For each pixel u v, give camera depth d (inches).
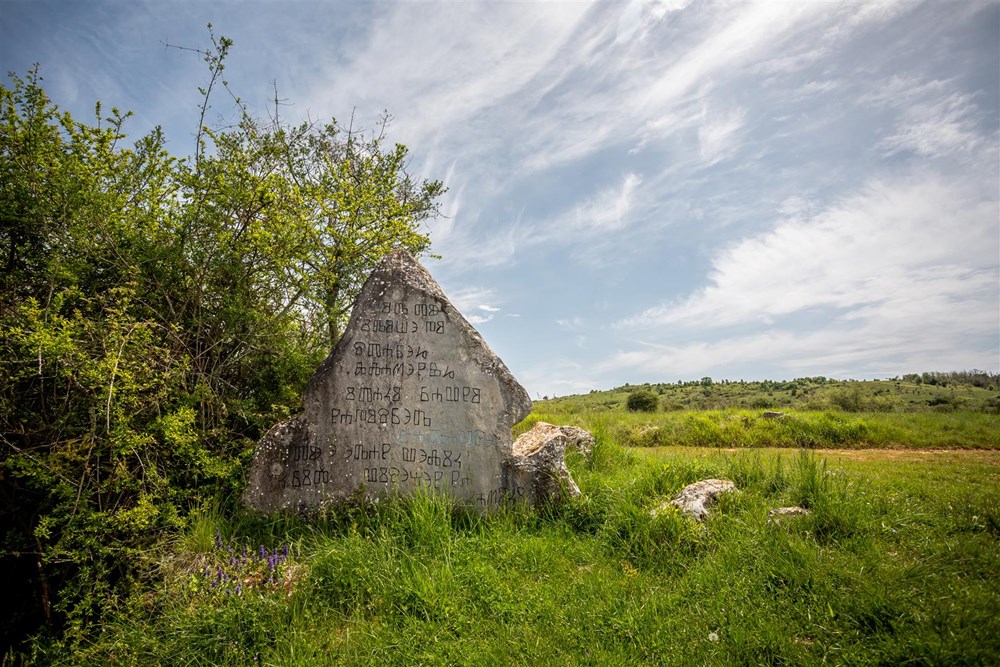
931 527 200.7
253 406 269.3
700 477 273.9
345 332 250.7
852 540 183.8
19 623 186.9
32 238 220.5
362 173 431.5
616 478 283.0
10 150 210.5
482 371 254.1
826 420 541.0
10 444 177.3
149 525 188.7
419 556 186.5
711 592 157.2
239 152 285.9
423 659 135.0
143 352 208.4
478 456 245.4
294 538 214.4
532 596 160.4
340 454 239.1
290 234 270.2
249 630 147.7
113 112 244.5
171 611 159.0
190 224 250.2
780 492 243.1
